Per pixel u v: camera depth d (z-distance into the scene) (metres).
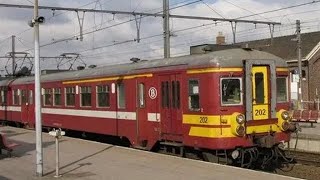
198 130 15.03
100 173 12.80
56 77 26.12
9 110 33.81
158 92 17.08
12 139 21.95
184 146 15.92
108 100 20.80
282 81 15.98
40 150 12.77
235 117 14.52
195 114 15.16
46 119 27.28
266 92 15.28
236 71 14.76
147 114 17.77
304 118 29.45
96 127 21.95
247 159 15.29
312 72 46.72
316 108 39.78
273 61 15.38
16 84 32.47
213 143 14.47
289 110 16.09
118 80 19.86
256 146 15.10
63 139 21.00
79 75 23.58
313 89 46.66
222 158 14.91
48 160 15.23
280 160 16.91
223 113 14.49
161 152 17.52
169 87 16.48
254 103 14.96
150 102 17.56
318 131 25.23
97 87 21.77
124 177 12.15
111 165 13.94
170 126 16.44
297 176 15.12
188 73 15.48
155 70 17.23
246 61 14.82
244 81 14.85
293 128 15.89
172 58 16.75
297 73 40.50
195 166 13.18
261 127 15.06
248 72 14.80
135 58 20.19
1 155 16.77
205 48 16.08
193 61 15.35
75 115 23.97
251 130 14.80
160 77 16.97
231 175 11.80
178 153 16.64
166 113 16.64
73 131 25.36
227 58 14.70
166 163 13.87
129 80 19.00
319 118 29.62
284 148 17.25
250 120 14.75
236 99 14.77
